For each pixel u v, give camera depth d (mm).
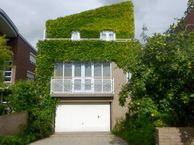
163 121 12492
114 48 26656
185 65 11594
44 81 25922
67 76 26375
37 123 21547
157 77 12281
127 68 13484
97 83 26203
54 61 26469
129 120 22125
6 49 20766
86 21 28891
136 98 12664
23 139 18391
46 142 19438
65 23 28625
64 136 22922
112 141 19656
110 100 26031
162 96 12445
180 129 11734
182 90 12047
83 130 25859
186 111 12492
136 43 13469
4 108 24078
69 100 25906
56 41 26672
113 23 29000
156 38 12523
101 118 26094
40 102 24875
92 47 26672
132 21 29125
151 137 13516
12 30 31078
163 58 12070
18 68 32406
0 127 18531
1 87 20438
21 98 23984
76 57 26422
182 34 12234
